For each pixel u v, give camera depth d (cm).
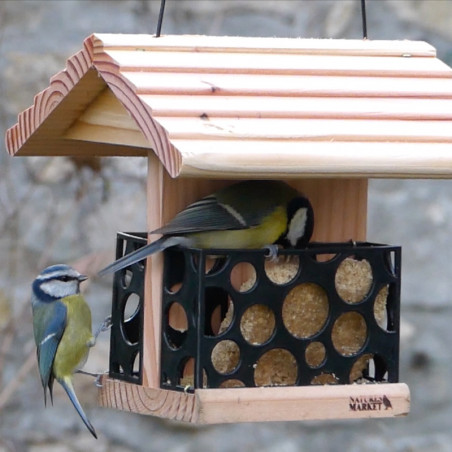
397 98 849
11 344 1317
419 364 1359
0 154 1334
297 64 865
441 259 1363
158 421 1340
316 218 901
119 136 876
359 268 862
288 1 1388
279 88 816
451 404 1354
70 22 1384
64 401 1331
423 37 1399
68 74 863
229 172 702
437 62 920
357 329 864
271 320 831
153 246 830
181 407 816
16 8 1380
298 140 743
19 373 1247
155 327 851
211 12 1377
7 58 1364
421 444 1347
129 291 890
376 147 761
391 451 1342
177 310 856
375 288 859
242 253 820
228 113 760
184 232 825
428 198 1370
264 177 738
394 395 844
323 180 901
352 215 905
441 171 763
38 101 912
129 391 872
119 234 923
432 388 1355
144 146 851
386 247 863
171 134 712
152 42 838
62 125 927
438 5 1396
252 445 1342
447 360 1357
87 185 1293
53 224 1314
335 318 846
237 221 839
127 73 792
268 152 718
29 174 1330
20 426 1318
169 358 839
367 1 1401
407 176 763
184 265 841
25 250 1325
